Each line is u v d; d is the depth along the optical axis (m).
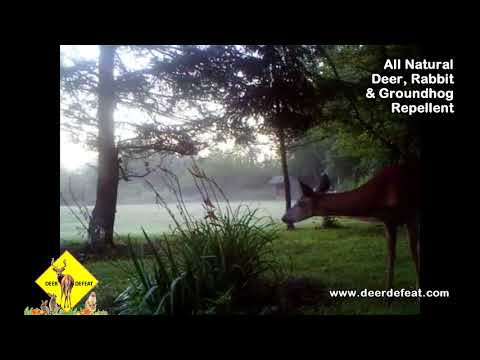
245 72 5.95
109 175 6.48
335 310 2.75
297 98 6.09
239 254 2.98
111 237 5.30
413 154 5.39
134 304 2.71
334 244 5.03
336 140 7.77
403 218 3.15
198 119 6.89
